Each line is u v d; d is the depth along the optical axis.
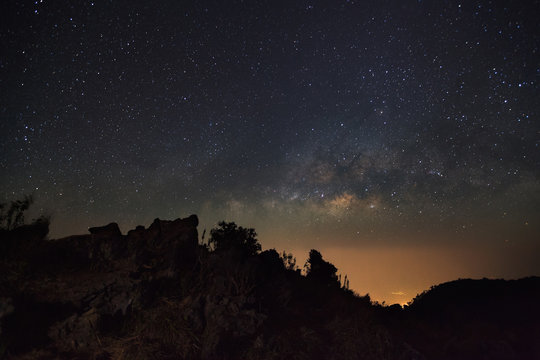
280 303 9.11
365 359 8.05
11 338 6.06
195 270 8.88
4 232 8.66
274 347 7.40
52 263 8.22
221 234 10.85
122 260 8.59
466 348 10.34
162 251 8.94
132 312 7.36
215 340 6.99
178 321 7.25
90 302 7.16
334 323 8.95
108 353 6.42
